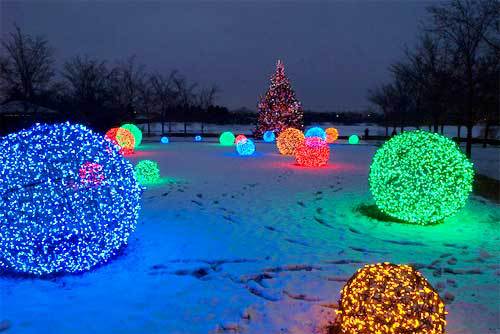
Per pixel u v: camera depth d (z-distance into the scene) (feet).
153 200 34.27
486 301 15.85
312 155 56.13
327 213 29.63
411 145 25.08
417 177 24.62
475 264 19.67
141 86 172.76
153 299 16.12
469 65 55.16
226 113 228.02
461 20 52.80
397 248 22.02
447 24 55.16
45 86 111.75
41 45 113.80
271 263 19.93
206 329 13.93
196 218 28.32
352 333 12.28
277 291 16.81
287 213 29.76
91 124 124.36
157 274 18.56
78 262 17.97
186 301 15.94
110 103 152.05
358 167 56.18
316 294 16.46
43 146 17.80
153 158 68.49
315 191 38.19
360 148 94.63
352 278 13.19
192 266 19.52
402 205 25.17
